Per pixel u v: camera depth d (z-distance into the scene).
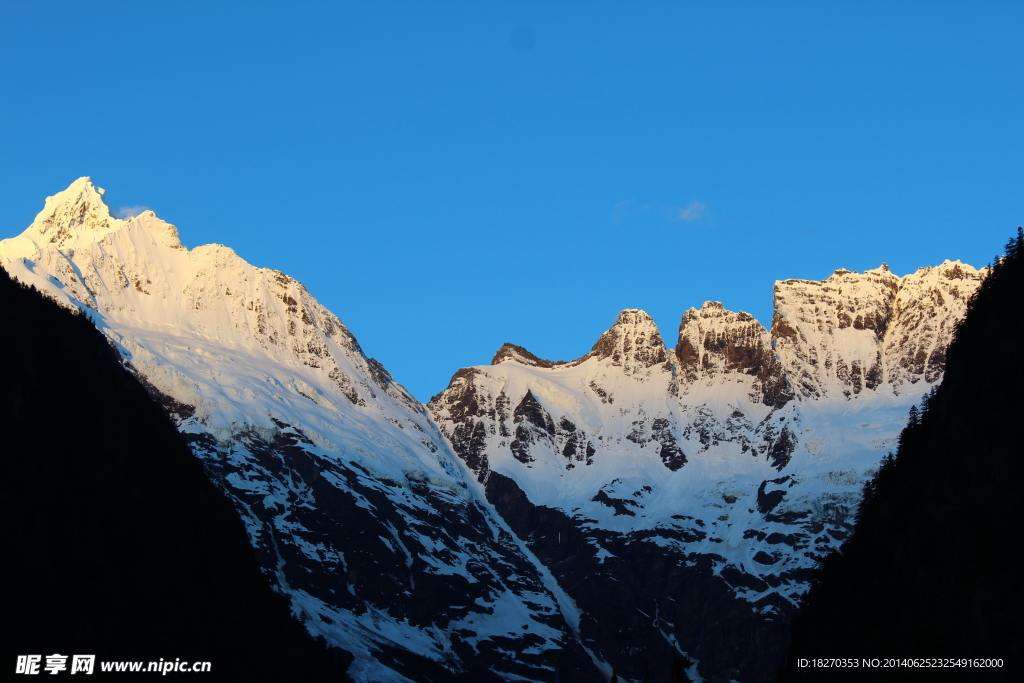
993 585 171.38
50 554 192.12
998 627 167.75
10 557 183.62
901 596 194.50
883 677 182.25
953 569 181.88
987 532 179.00
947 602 179.50
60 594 186.88
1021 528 174.50
